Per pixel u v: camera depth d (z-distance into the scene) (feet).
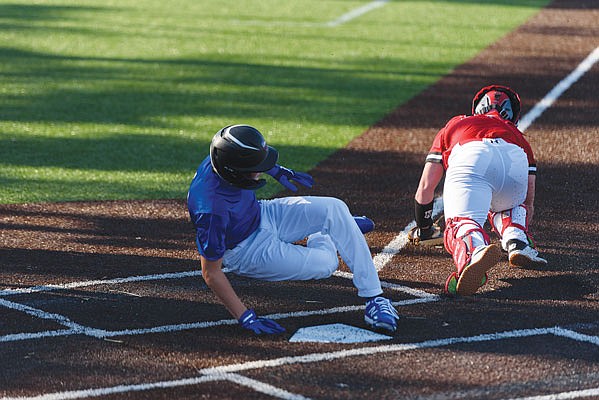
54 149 110.83
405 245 78.89
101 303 67.31
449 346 59.21
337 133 117.80
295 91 139.74
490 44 173.17
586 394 52.95
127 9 213.87
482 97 75.51
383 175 100.17
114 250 78.33
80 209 89.35
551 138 113.29
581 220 83.82
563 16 201.67
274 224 61.82
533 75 147.84
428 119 124.06
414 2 223.92
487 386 53.93
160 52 167.12
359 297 68.03
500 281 70.13
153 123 122.72
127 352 59.26
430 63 157.99
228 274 72.38
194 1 225.15
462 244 66.13
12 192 94.73
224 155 56.65
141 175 100.73
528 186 72.28
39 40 177.47
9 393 53.98
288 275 61.31
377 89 140.77
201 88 141.69
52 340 61.16
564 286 68.95
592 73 148.36
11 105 131.85
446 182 70.54
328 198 62.18
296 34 184.03
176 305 66.90
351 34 184.03
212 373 56.13
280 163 104.99
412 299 67.21
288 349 59.21
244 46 172.35
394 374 55.57
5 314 65.46
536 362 56.90
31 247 79.05
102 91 140.05
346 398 52.85
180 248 78.79
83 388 54.54
